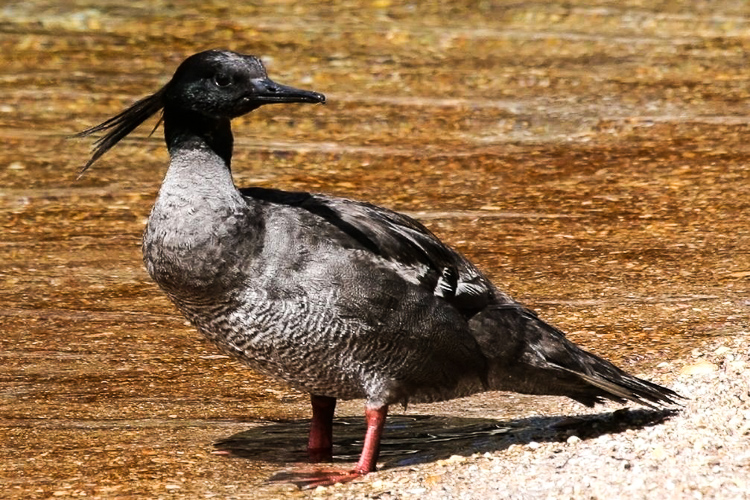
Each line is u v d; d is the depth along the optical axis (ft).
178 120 30.04
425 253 30.45
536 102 71.61
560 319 41.47
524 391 31.65
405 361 29.96
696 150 63.00
